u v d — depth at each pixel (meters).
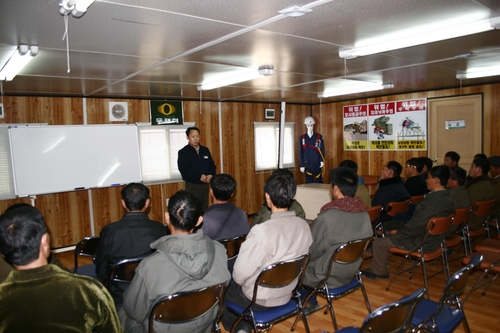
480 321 2.75
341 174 2.52
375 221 3.80
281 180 2.04
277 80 4.88
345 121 7.57
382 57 3.63
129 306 1.60
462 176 3.80
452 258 4.19
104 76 4.02
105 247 2.14
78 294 1.17
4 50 2.79
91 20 2.26
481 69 4.39
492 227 4.50
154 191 6.04
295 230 2.02
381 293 3.31
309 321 2.85
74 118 5.25
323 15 2.35
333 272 2.32
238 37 2.78
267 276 1.88
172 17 2.28
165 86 4.93
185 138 6.38
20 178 4.66
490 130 5.57
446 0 2.14
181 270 1.56
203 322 1.68
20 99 4.81
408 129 6.55
